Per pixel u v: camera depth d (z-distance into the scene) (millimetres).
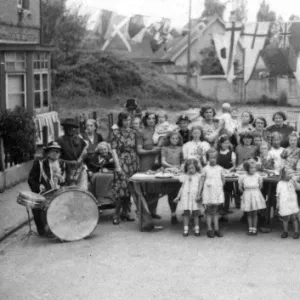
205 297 6020
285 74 41219
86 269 7012
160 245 8023
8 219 9453
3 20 18828
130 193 9258
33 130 13422
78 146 8984
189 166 8430
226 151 9523
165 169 9281
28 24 21203
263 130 10859
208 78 43781
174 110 36281
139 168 9688
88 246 8000
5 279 6699
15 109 13219
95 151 9805
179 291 6207
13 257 7555
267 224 9016
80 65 38750
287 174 8328
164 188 8969
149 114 9750
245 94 42562
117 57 41656
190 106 38188
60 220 8164
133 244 8086
